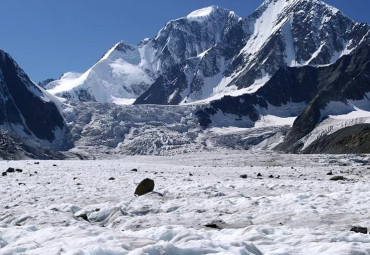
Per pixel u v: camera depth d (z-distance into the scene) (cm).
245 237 900
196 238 855
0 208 1722
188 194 2098
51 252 677
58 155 13888
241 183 2691
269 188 2294
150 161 10531
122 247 737
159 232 962
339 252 685
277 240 878
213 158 9800
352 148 10512
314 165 7125
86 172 4047
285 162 7806
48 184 2727
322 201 1650
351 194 1820
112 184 2750
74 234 897
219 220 1355
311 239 869
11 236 941
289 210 1448
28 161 7031
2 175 3572
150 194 2025
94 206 1706
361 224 1211
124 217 1423
